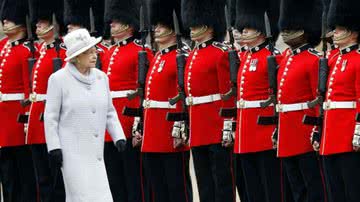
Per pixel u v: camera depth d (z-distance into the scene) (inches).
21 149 2507.4
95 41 2011.6
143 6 2436.0
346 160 2000.5
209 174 2249.0
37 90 2452.0
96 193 1994.3
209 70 2228.1
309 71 2094.0
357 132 1963.6
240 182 2315.5
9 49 2522.1
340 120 2007.9
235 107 2201.0
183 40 2485.2
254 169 2196.1
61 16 2518.5
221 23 2282.2
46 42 2482.8
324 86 2041.1
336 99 2014.0
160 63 2304.4
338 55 2048.5
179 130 2261.3
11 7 2529.5
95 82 2018.9
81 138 1998.0
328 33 2171.5
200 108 2237.9
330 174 2028.8
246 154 2190.0
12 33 2532.0
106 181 2017.7
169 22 2313.0
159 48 2367.1
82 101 1995.6
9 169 2517.2
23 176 2512.3
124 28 2389.3
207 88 2234.3
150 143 2293.3
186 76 2253.9
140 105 2324.1
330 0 2079.2
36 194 2492.6
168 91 2293.3
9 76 2507.4
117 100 2367.1
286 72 2123.5
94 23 2480.3
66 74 2001.7
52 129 1993.1
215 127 2229.3
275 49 2202.3
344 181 2009.1
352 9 2014.0
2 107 2504.9
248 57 2201.0
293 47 2139.5
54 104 1998.0
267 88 2169.0
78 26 2490.2
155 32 2326.5
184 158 2301.9
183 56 2261.3
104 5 2501.2
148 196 2362.2
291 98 2111.2
